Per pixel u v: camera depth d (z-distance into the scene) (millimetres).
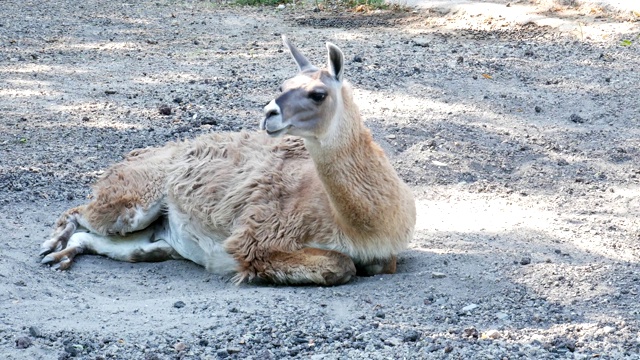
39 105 25156
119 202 16047
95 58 30922
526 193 19328
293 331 12602
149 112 24453
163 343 12289
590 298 13703
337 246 14445
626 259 15344
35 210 17859
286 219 14602
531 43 30453
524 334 12508
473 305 13516
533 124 23234
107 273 15633
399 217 14422
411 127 22797
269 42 33125
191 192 15742
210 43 33281
